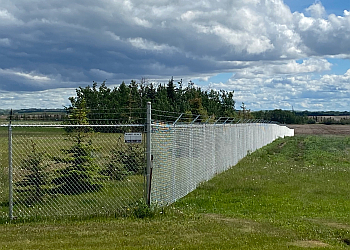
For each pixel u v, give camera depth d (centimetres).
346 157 2456
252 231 743
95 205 908
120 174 1145
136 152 1173
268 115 10338
